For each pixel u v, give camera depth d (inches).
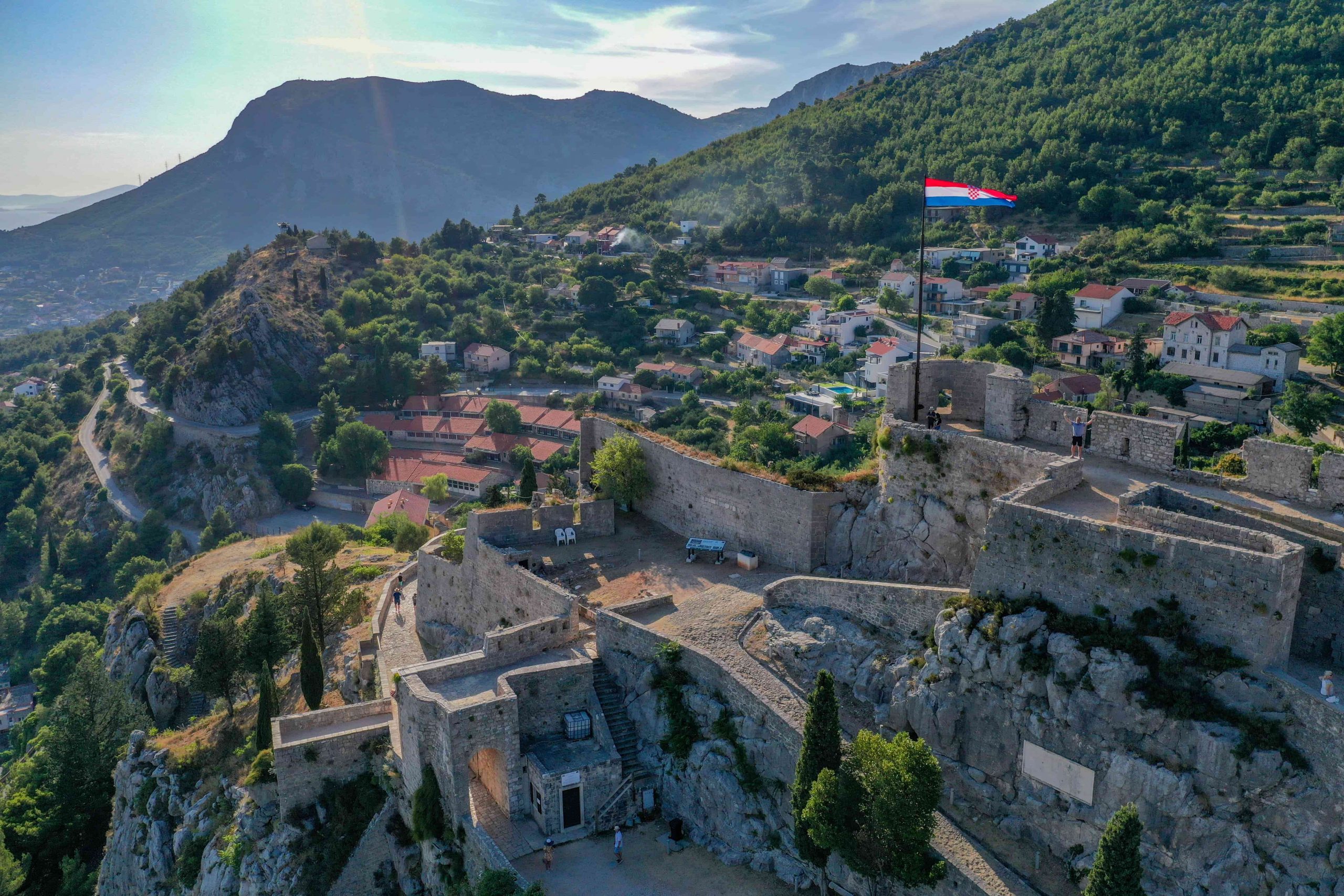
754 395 7322.8
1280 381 5022.1
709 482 2159.2
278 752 1706.4
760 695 1449.3
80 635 4997.5
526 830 1502.2
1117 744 1155.3
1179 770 1106.1
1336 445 3747.5
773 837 1401.3
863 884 1264.8
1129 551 1203.2
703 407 7145.7
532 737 1594.5
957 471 1658.5
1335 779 1014.4
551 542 2233.0
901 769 1151.6
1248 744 1063.6
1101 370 5777.6
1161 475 1535.4
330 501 7362.2
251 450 7849.4
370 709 1856.5
